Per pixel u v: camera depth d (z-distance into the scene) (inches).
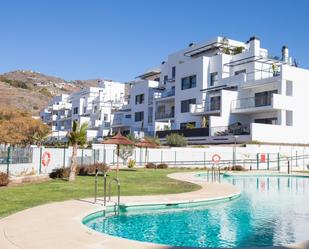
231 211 611.5
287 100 1683.1
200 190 772.0
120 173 1198.9
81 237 363.3
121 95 3467.0
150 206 591.8
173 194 693.9
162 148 1676.9
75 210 500.4
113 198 614.9
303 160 1662.2
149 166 1540.4
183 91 2129.7
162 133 2070.6
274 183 1143.0
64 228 397.1
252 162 1587.1
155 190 758.5
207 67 2025.1
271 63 1903.3
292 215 587.8
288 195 839.7
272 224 521.3
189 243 422.0
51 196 631.2
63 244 339.0
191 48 2314.2
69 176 938.1
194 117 2022.6
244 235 459.5
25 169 1084.5
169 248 334.0
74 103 3582.7
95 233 378.9
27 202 561.3
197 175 1220.5
